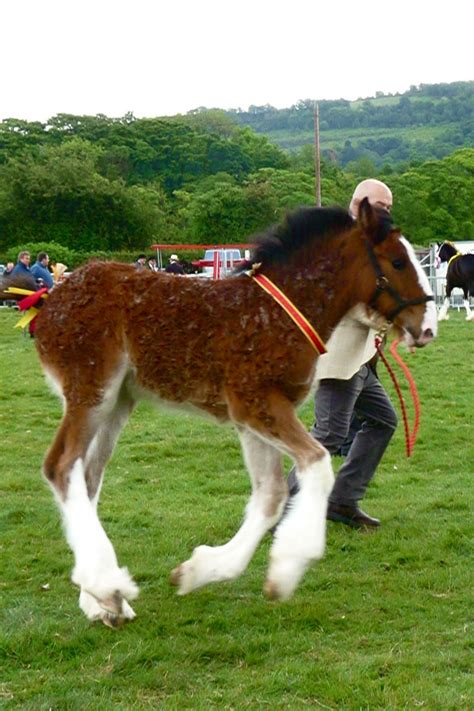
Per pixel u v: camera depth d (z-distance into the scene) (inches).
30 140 2938.0
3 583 232.5
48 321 214.4
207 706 168.9
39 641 195.0
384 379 557.3
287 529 197.9
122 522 283.3
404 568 243.8
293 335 204.5
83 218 1963.6
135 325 209.8
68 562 245.9
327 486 200.7
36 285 223.8
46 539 269.0
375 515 290.2
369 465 275.4
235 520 284.5
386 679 177.8
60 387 214.2
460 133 5152.6
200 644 195.3
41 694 173.6
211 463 366.9
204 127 3690.9
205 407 213.6
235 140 3186.5
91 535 200.7
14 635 197.0
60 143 2950.3
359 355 248.4
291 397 207.5
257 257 214.7
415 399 268.1
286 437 202.4
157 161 2967.5
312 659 189.2
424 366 609.3
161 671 183.6
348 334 245.1
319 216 217.2
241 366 204.1
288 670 182.9
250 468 217.5
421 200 1990.7
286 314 205.3
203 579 209.9
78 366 210.1
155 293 211.2
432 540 264.1
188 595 223.3
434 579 231.5
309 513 197.9
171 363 209.0
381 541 263.4
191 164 2970.0
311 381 208.4
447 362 625.9
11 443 399.5
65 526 205.9
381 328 222.8
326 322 213.9
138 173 2925.7
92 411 210.5
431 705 167.9
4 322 1002.7
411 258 216.8
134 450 386.0
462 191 2030.0
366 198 214.7
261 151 3127.5
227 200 1822.1
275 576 195.6
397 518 288.0
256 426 204.5
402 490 323.9
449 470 356.2
